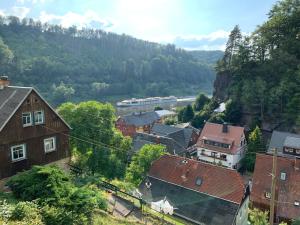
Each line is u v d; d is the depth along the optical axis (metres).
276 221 34.66
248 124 69.12
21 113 24.23
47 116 26.81
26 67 158.38
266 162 38.91
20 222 13.26
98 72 195.88
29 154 25.23
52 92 149.62
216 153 57.16
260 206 36.59
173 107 149.25
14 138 23.72
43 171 19.48
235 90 73.12
